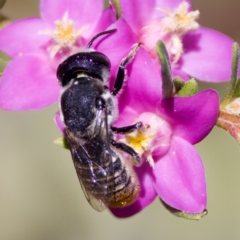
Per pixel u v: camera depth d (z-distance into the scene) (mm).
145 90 85
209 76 91
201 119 84
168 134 86
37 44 91
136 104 86
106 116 84
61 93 84
